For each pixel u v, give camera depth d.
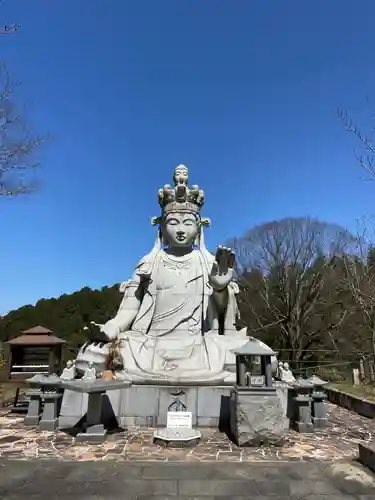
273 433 7.19
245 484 5.38
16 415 9.95
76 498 4.91
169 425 7.67
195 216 11.75
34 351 11.02
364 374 18.00
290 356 27.84
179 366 9.27
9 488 5.21
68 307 33.09
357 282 19.33
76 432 8.08
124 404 8.55
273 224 30.22
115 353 9.45
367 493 5.11
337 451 6.95
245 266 31.95
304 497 4.98
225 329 10.47
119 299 33.53
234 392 7.76
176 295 10.82
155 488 5.23
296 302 27.64
